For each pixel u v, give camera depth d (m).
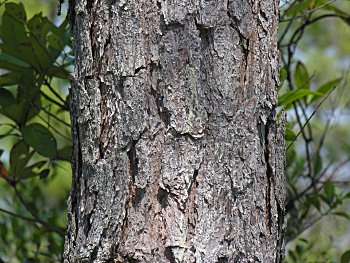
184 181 1.84
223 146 1.85
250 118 1.87
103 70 1.87
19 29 2.27
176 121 1.84
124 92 1.85
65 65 2.26
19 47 2.27
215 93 1.86
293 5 2.37
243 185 1.85
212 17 1.86
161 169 1.84
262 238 1.86
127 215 1.84
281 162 1.90
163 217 1.84
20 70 2.29
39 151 2.29
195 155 1.84
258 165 1.87
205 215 1.84
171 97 1.85
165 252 1.83
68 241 1.89
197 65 1.86
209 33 1.86
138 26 1.86
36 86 2.29
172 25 1.86
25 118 2.31
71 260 1.87
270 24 1.89
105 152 1.86
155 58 1.85
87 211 1.86
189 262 1.83
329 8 2.44
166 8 1.86
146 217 1.84
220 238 1.84
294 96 2.21
